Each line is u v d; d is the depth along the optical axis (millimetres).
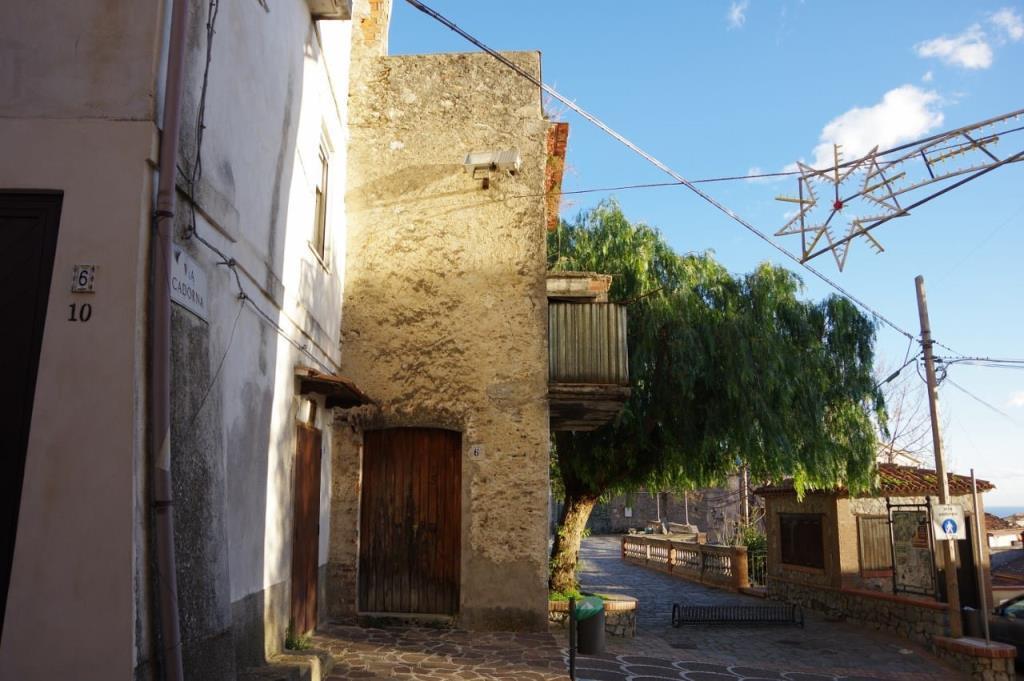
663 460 13820
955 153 7469
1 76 4426
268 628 6645
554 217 12547
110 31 4473
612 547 39406
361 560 9750
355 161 10484
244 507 5980
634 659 10602
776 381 12680
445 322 10039
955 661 12898
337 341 9727
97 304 4098
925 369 14617
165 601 3934
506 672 7211
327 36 8953
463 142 10547
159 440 4051
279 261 6949
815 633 15516
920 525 17078
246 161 5934
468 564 9492
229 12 5523
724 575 22734
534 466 9672
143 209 4258
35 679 3684
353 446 9789
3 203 4312
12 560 3836
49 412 3967
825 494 17859
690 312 12852
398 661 7512
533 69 10789
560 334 10047
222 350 5391
